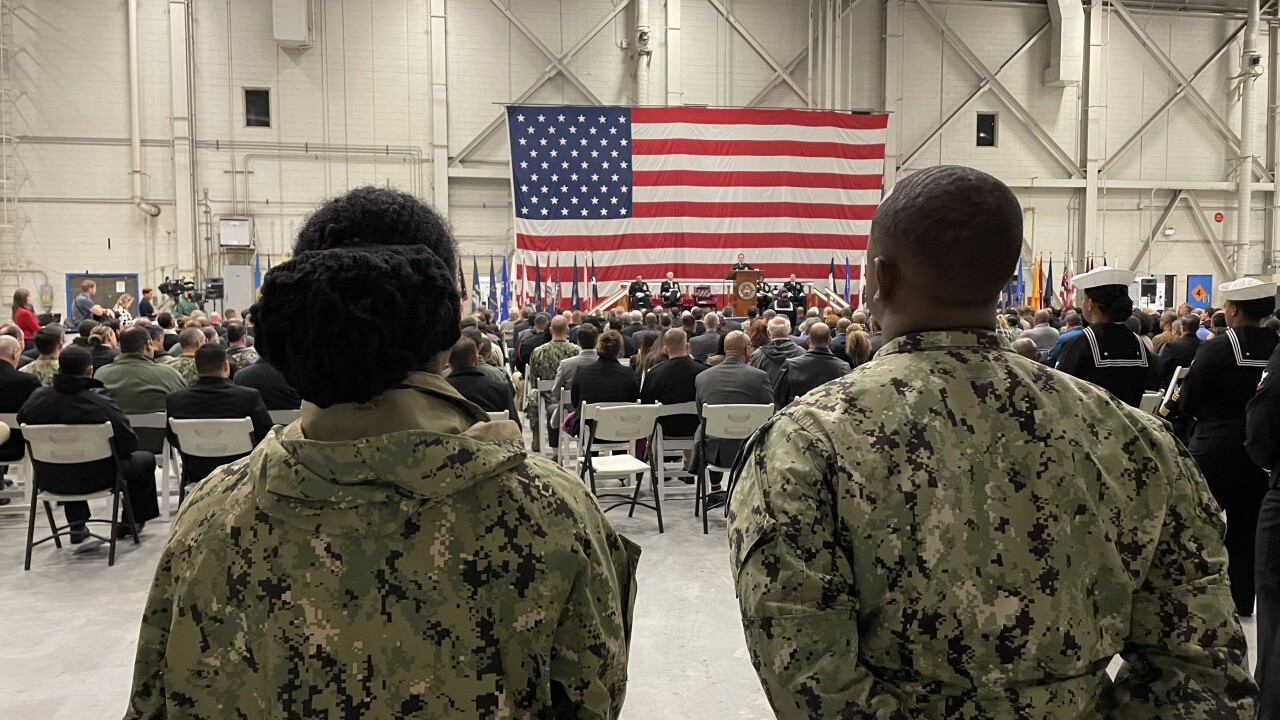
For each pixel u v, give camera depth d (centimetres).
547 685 84
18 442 511
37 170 1476
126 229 1510
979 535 92
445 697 81
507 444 87
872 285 111
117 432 426
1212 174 1822
